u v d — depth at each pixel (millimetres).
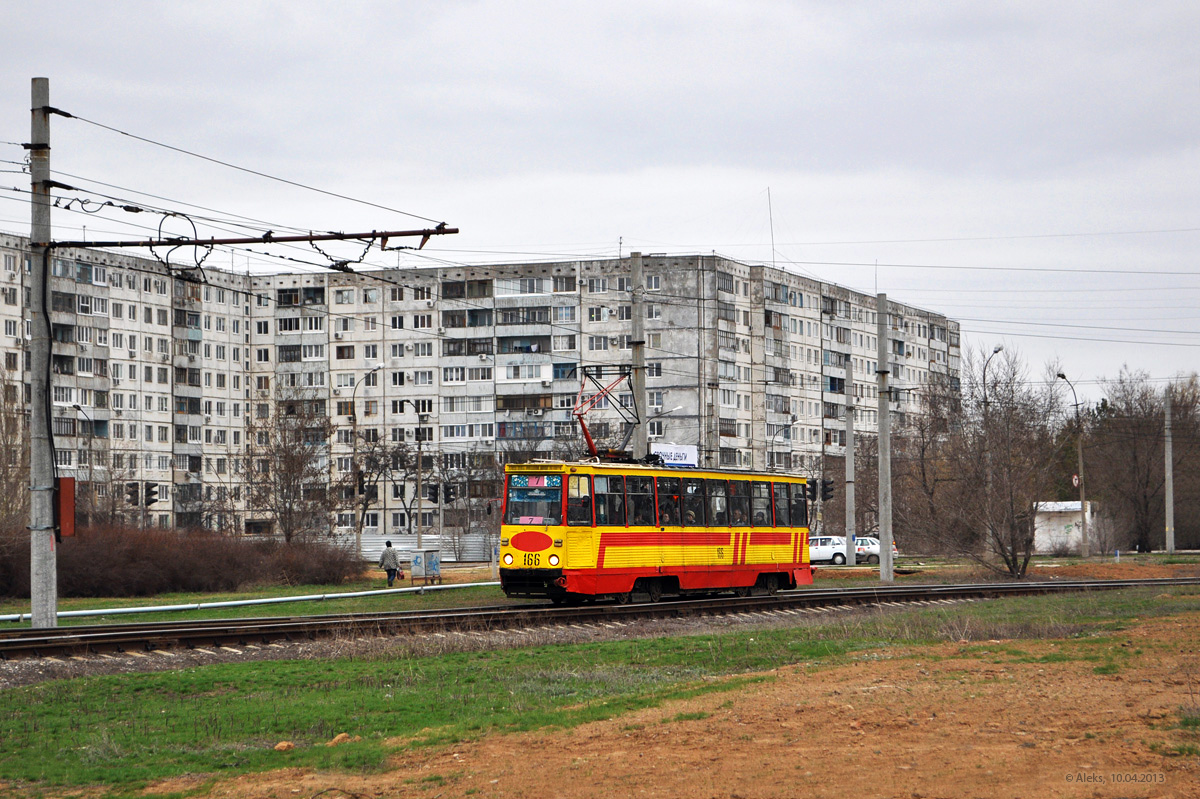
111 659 20094
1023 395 50875
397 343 105750
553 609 27906
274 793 10836
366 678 17891
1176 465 93625
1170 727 11648
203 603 33719
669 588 32750
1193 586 38125
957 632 22766
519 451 82812
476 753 12070
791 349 110312
